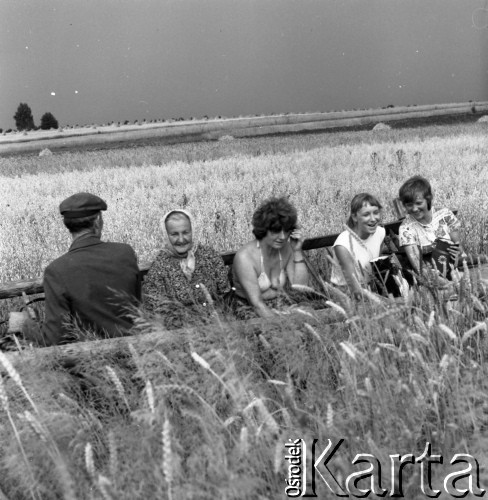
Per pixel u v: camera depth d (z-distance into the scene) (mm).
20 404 2443
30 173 24250
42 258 7543
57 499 2178
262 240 4113
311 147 27641
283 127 54938
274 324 2740
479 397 2430
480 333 2930
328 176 14375
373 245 4562
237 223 8430
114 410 2484
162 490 1983
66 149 44000
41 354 2639
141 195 12719
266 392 2518
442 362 2363
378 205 4426
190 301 4023
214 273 4328
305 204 10086
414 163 15305
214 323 2658
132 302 3561
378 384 2408
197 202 11203
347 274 4203
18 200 14531
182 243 4207
